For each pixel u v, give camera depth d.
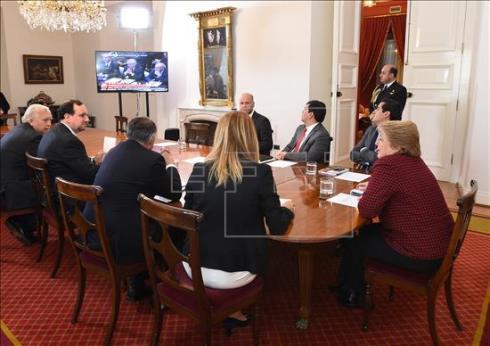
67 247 3.31
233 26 5.91
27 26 8.42
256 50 5.72
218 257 1.76
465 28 4.55
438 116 4.86
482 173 4.15
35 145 3.21
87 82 8.86
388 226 2.04
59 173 2.80
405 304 2.45
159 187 2.21
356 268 2.34
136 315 2.36
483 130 4.11
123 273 2.13
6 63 8.27
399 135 2.01
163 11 6.95
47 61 8.81
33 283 2.74
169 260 1.75
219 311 1.77
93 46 8.44
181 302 1.81
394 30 8.40
